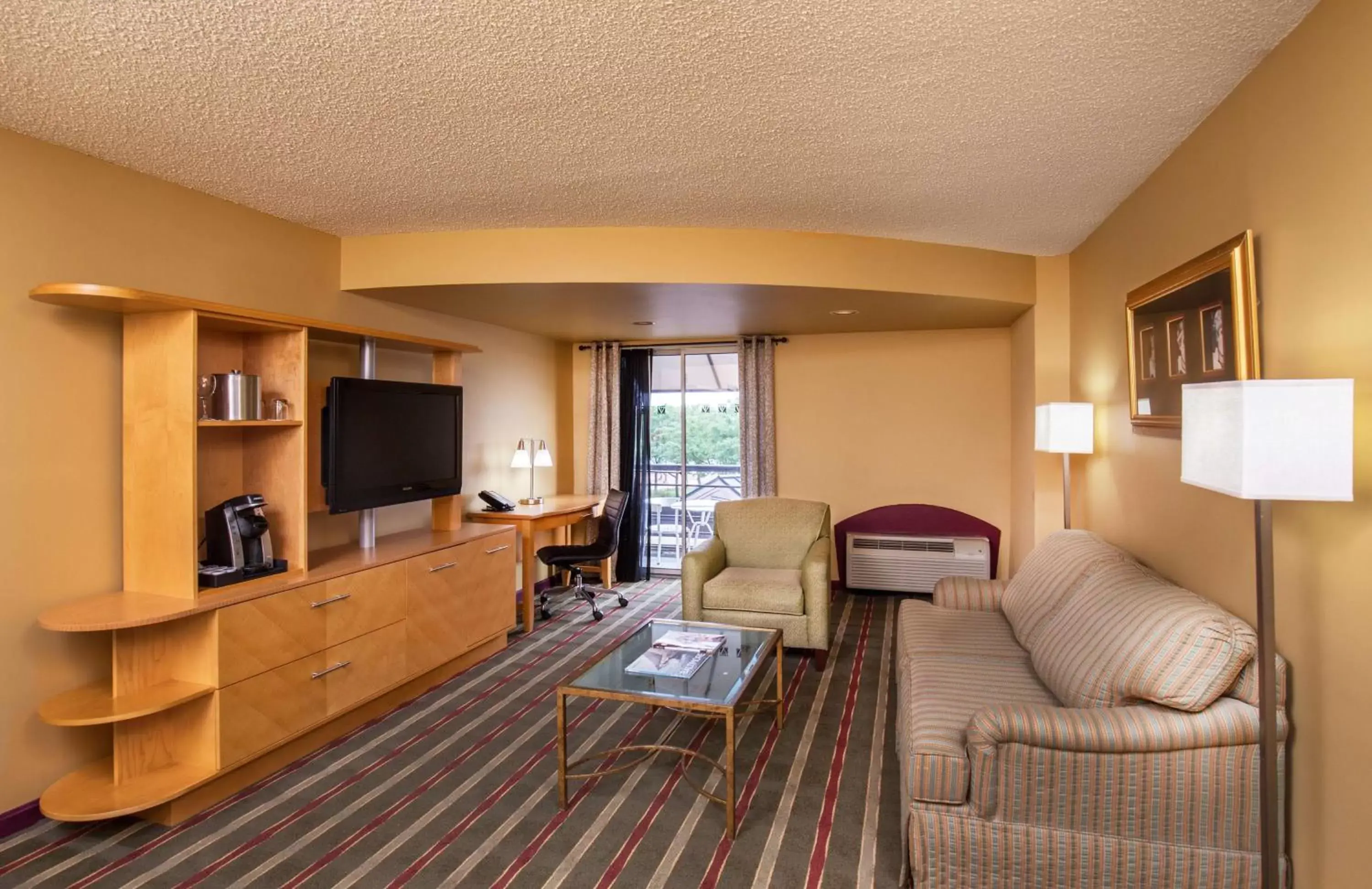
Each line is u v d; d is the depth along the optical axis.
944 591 3.70
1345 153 1.72
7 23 1.82
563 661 4.31
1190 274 2.47
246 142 2.62
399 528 4.41
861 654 4.39
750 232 3.82
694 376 6.56
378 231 3.84
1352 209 1.71
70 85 2.17
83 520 2.70
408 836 2.48
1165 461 2.82
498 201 3.32
